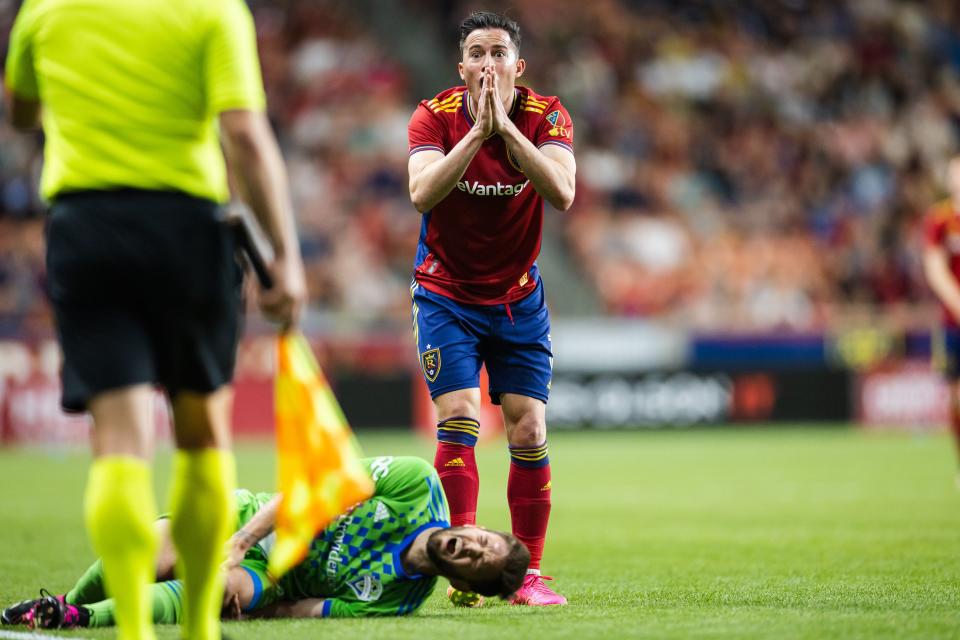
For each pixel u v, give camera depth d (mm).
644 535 27359
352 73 84750
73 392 11430
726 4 95375
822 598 17531
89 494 11547
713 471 45312
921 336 73188
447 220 17922
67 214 11422
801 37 94875
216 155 12000
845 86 92375
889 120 91125
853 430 70500
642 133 85438
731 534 27281
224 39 11594
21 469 46875
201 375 11727
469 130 17859
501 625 14984
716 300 77500
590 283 77125
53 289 11523
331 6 88625
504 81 17672
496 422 65812
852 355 72312
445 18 90375
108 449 11445
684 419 70312
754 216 82312
